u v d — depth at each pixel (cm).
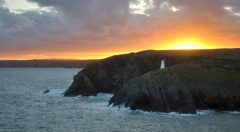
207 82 9725
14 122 7719
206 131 6719
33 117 8362
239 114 8594
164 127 7062
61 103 10775
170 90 9088
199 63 11550
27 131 6819
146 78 9644
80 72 13125
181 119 7919
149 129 6888
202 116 8294
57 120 7938
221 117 8150
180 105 8788
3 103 10900
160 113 8681
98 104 10431
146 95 9125
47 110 9431
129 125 7288
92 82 13000
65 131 6806
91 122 7650
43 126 7281
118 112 8900
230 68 11125
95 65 13488
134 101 9150
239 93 9356
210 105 9150
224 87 9488
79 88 12812
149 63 13188
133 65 13088
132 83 9644
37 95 13212
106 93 13062
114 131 6762
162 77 9662
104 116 8356
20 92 14488
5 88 16612
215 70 10869
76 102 10962
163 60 12625
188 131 6719
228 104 9125
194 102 8931
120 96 9700
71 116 8438
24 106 10225
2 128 7075
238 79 10181
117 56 14212
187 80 9662
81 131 6788
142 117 8169
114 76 13488
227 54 13900
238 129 6881
